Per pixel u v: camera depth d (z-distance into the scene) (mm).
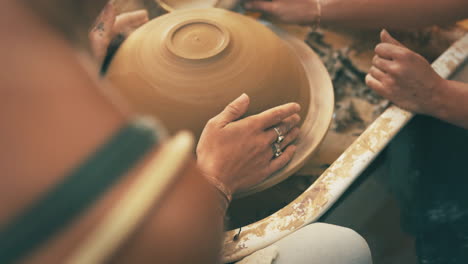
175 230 281
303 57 1304
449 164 1249
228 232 965
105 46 1131
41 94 249
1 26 246
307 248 861
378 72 1176
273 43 1127
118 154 253
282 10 1399
